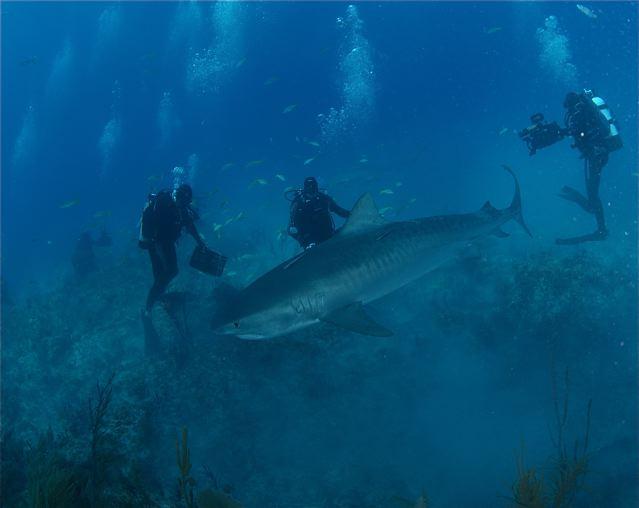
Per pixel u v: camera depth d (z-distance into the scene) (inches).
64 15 4451.3
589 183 344.2
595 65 2758.4
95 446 168.1
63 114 4249.5
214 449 248.2
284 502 228.1
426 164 1204.5
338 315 223.5
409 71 4060.0
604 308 325.4
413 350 315.3
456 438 274.7
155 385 284.4
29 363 415.2
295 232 315.0
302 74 3762.3
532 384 303.3
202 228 665.0
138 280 513.3
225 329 207.2
